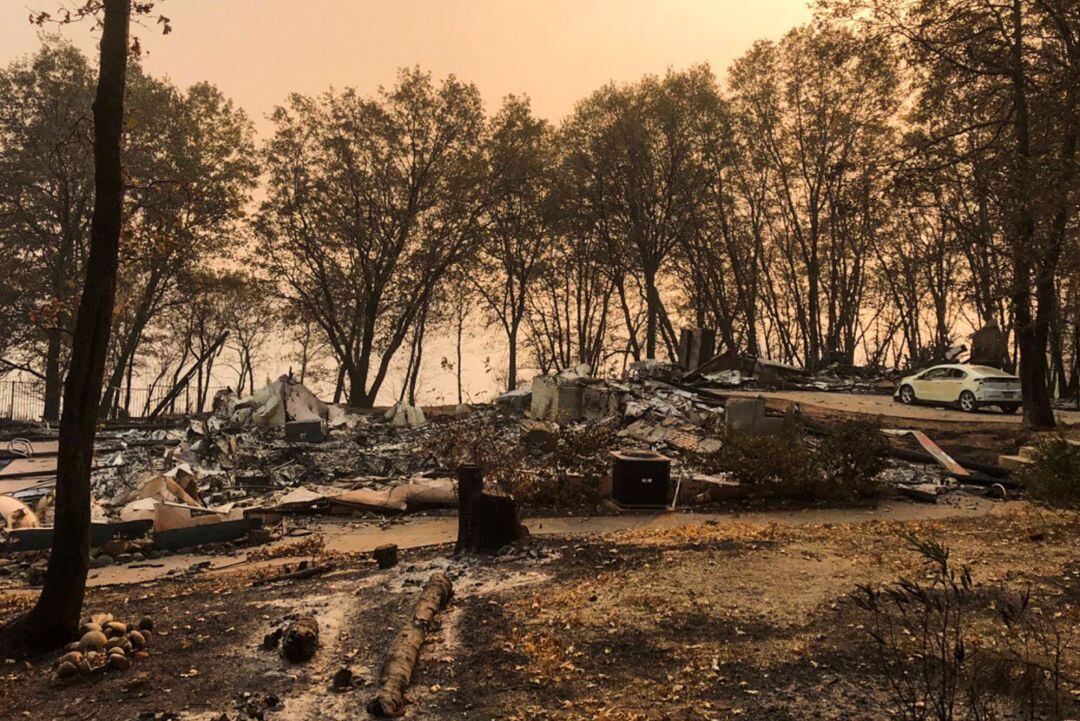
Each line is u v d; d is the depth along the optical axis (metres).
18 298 35.56
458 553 9.37
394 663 5.51
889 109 35.66
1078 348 39.88
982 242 22.41
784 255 51.25
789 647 5.73
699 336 38.66
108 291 6.55
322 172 39.75
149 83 35.41
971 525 11.29
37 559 12.44
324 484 19.42
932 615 6.18
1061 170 19.48
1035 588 6.88
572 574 8.09
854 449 15.73
